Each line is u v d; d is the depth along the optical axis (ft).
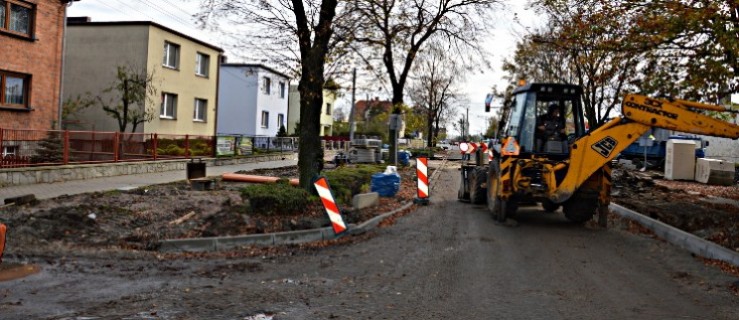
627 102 34.19
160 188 46.73
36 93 65.57
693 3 32.37
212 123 110.42
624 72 41.78
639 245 30.30
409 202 46.47
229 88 143.02
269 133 150.71
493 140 43.04
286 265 24.50
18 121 63.41
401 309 18.31
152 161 63.82
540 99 38.99
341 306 18.48
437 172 84.99
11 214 30.17
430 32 70.18
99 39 90.48
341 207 39.24
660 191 59.62
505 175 36.22
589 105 81.35
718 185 71.46
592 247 29.66
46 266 22.77
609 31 37.83
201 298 18.94
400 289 20.85
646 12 34.76
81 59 91.35
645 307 19.04
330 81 45.09
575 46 44.80
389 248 28.53
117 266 23.35
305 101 42.60
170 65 97.25
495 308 18.63
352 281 21.90
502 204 36.86
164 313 17.11
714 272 24.31
